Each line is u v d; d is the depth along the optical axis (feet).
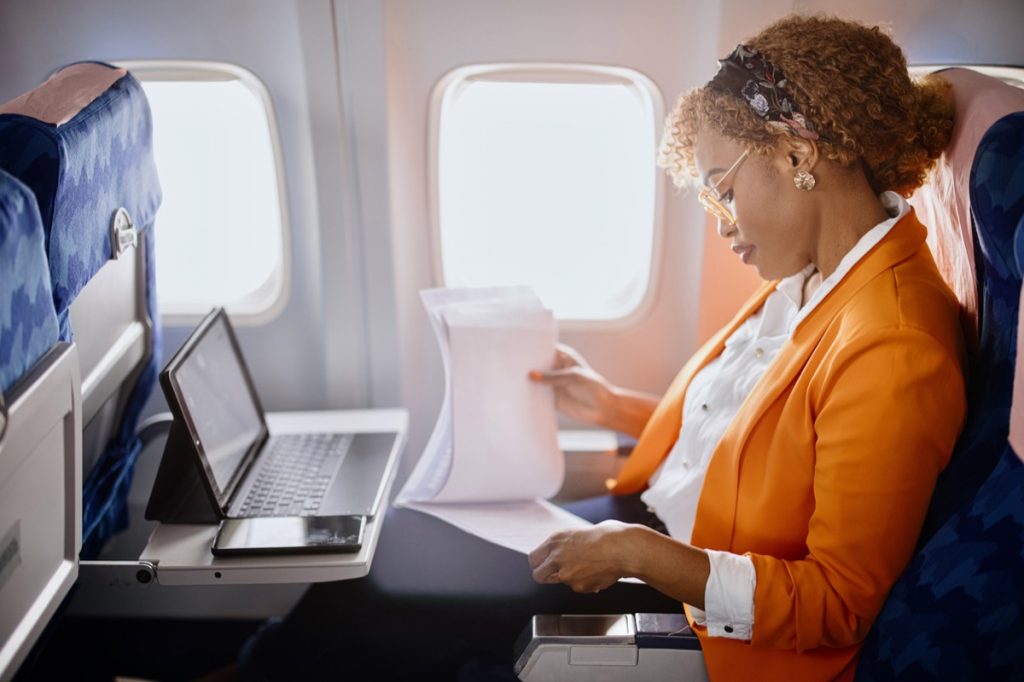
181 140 6.24
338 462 5.57
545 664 4.20
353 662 4.88
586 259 6.57
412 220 6.41
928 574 3.77
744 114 4.16
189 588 7.13
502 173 6.35
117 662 6.78
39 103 4.44
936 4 5.30
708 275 6.30
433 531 5.31
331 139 6.07
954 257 4.39
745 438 4.40
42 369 3.64
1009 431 3.35
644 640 4.17
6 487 3.43
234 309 6.61
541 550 4.34
